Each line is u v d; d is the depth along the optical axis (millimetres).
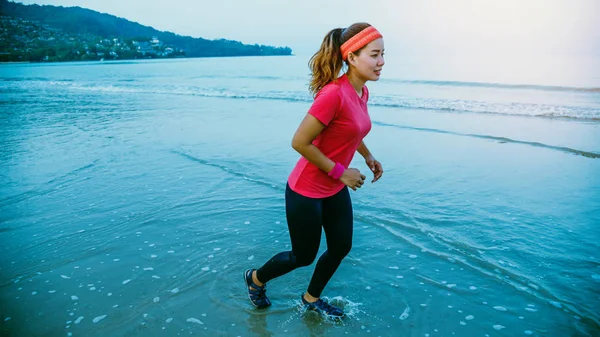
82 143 8148
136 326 2758
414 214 4473
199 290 3170
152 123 10305
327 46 2275
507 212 4445
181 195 5215
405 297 3041
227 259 3623
